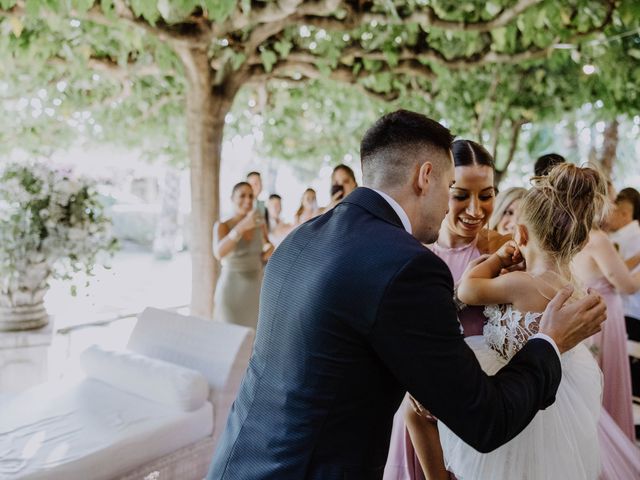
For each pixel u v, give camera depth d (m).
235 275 4.24
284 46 4.46
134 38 3.93
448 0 4.18
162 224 13.68
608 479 1.67
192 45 3.71
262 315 1.25
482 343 1.52
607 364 2.91
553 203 1.42
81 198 3.77
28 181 3.66
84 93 6.15
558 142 11.07
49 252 3.70
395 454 1.82
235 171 19.34
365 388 1.10
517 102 6.28
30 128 6.57
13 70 5.29
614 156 7.74
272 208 6.43
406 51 4.73
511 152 6.78
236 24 3.58
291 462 1.09
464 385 1.03
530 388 1.12
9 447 2.24
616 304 2.94
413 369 1.03
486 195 1.77
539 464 1.40
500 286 1.43
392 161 1.25
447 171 1.29
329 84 6.76
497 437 1.05
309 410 1.10
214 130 4.34
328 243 1.17
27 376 3.70
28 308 3.80
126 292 8.38
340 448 1.09
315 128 7.94
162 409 2.64
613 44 5.00
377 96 5.74
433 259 1.08
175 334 3.01
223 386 2.74
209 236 4.38
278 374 1.16
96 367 2.95
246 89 6.74
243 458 1.16
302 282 1.16
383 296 1.04
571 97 6.12
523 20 3.83
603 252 2.83
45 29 4.35
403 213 1.24
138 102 6.23
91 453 2.22
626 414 2.90
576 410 1.45
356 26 3.88
